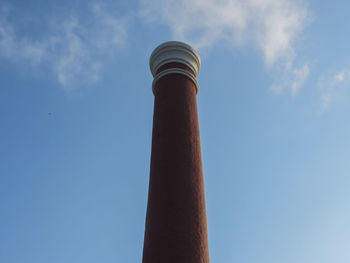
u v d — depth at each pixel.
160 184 11.38
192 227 10.44
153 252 10.09
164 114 13.20
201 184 11.75
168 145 12.20
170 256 9.81
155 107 13.93
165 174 11.52
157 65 15.18
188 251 9.91
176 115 13.02
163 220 10.55
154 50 15.54
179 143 12.20
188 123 12.94
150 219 10.91
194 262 9.79
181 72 14.48
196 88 14.91
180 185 11.20
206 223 11.07
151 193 11.48
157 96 14.18
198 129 13.29
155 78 14.73
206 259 10.18
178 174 11.44
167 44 15.22
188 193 11.09
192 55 15.32
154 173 11.86
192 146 12.36
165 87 14.09
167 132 12.58
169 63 14.93
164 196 11.05
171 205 10.80
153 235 10.45
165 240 10.13
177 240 10.09
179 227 10.34
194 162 12.00
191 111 13.46
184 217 10.55
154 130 13.12
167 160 11.85
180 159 11.81
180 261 9.70
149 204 11.33
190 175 11.54
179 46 15.20
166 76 14.44
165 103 13.54
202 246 10.27
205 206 11.45
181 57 15.05
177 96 13.66
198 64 15.65
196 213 10.80
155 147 12.54
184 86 14.15
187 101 13.66
